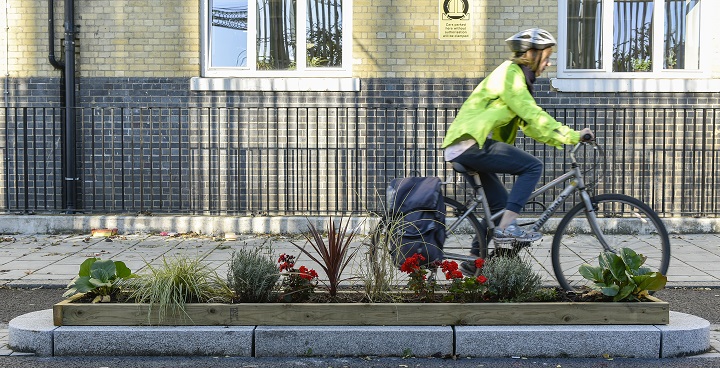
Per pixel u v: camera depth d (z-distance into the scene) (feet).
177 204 32.04
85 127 32.01
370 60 31.81
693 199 31.37
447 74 31.71
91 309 15.06
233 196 31.96
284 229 30.58
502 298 15.53
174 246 27.94
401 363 14.37
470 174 17.76
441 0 31.63
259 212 31.81
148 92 31.94
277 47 32.65
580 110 31.48
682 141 31.37
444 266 15.51
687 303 19.62
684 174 30.73
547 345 14.66
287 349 14.76
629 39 32.35
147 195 32.07
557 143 16.98
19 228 30.76
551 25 31.60
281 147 31.76
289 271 15.83
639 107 30.99
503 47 31.63
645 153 31.48
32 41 32.14
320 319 14.96
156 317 15.01
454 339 14.71
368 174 31.83
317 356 14.76
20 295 20.85
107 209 31.94
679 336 14.70
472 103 17.33
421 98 31.73
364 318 14.97
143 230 30.76
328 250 16.83
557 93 31.60
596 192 31.50
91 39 31.94
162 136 31.86
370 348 14.74
